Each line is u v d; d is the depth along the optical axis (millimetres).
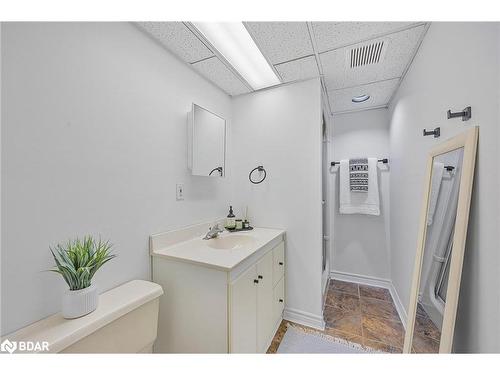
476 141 806
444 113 1087
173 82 1470
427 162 1260
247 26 1254
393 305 2105
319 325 1761
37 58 821
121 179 1128
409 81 1677
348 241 2695
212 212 1859
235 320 1088
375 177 2436
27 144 792
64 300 803
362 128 2664
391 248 2391
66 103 906
